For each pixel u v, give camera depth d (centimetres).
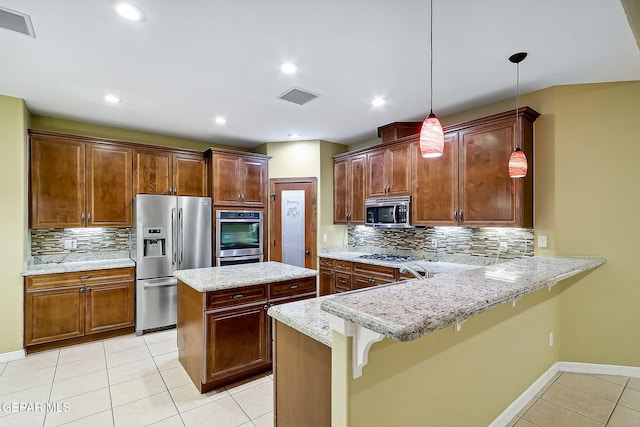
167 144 457
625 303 269
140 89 296
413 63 248
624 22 194
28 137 335
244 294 260
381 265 373
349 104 335
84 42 216
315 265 479
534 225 296
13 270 307
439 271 321
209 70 259
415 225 363
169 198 394
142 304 373
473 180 311
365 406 127
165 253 390
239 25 198
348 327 119
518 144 282
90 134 397
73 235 388
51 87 289
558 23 196
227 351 252
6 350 302
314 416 153
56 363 297
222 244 435
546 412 226
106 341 353
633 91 267
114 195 383
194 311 258
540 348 258
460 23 196
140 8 181
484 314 196
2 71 258
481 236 341
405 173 376
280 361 179
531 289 148
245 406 230
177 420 214
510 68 254
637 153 265
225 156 443
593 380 266
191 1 175
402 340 89
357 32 207
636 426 209
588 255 275
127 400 237
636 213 265
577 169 279
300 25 199
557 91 285
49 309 325
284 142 497
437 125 188
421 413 154
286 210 491
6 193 305
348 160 460
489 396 201
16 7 178
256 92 304
